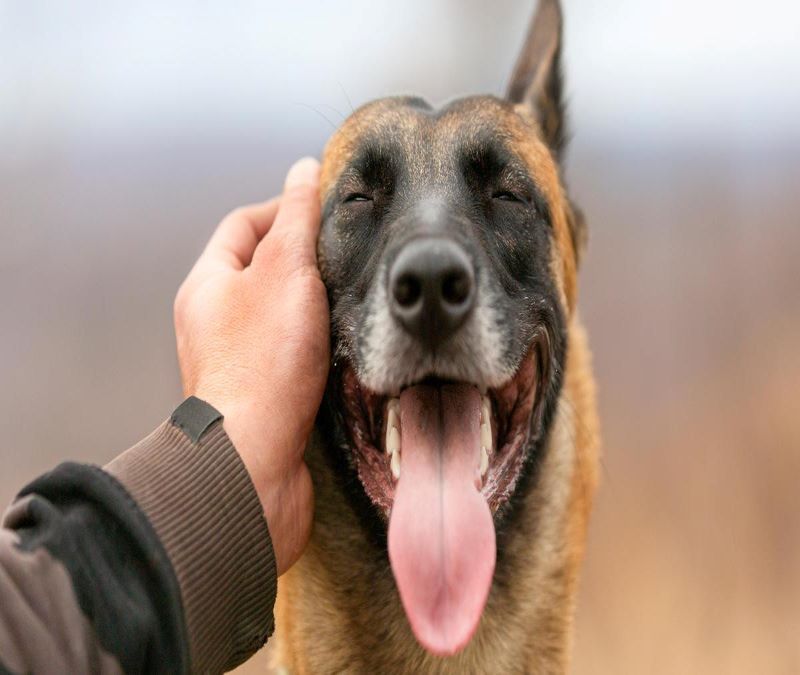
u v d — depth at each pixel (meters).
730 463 1.60
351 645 0.75
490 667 0.76
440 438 0.70
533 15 0.92
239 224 0.77
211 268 0.72
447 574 0.65
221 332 0.66
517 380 0.76
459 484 0.68
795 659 1.26
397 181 0.76
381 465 0.73
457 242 0.70
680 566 1.44
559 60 0.90
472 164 0.77
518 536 0.77
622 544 1.51
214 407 0.61
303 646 0.76
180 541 0.56
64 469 0.56
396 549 0.66
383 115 0.79
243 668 1.21
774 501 1.52
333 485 0.75
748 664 1.28
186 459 0.58
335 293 0.76
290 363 0.64
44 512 0.55
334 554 0.75
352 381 0.74
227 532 0.58
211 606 0.57
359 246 0.75
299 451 0.65
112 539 0.55
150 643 0.54
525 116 0.84
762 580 1.41
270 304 0.67
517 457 0.75
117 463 0.57
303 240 0.70
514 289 0.76
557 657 0.79
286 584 0.77
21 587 0.53
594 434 0.85
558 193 0.84
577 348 0.85
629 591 1.41
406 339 0.68
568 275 0.85
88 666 0.53
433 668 0.75
